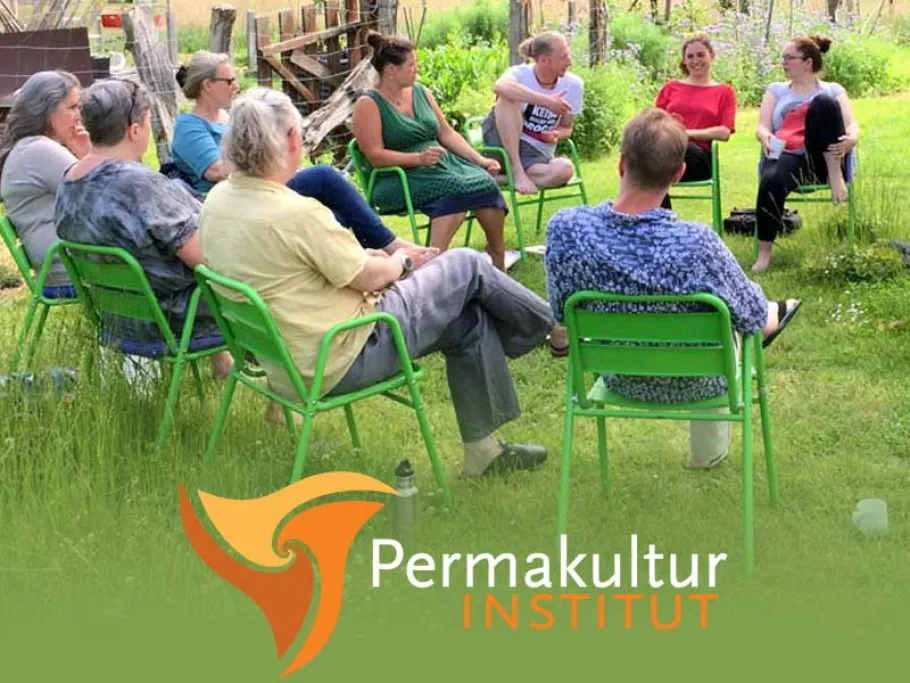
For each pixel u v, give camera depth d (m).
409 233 8.48
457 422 4.68
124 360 4.70
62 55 10.08
